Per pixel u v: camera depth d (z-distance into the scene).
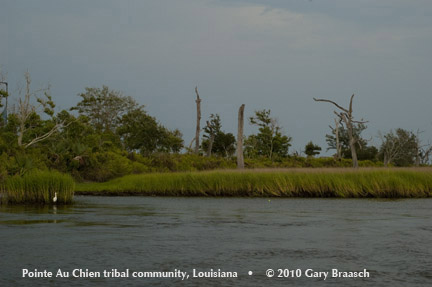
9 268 10.03
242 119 53.94
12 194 23.83
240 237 13.70
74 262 10.55
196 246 12.34
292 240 13.24
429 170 32.72
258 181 31.27
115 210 21.06
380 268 10.15
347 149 77.44
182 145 63.69
